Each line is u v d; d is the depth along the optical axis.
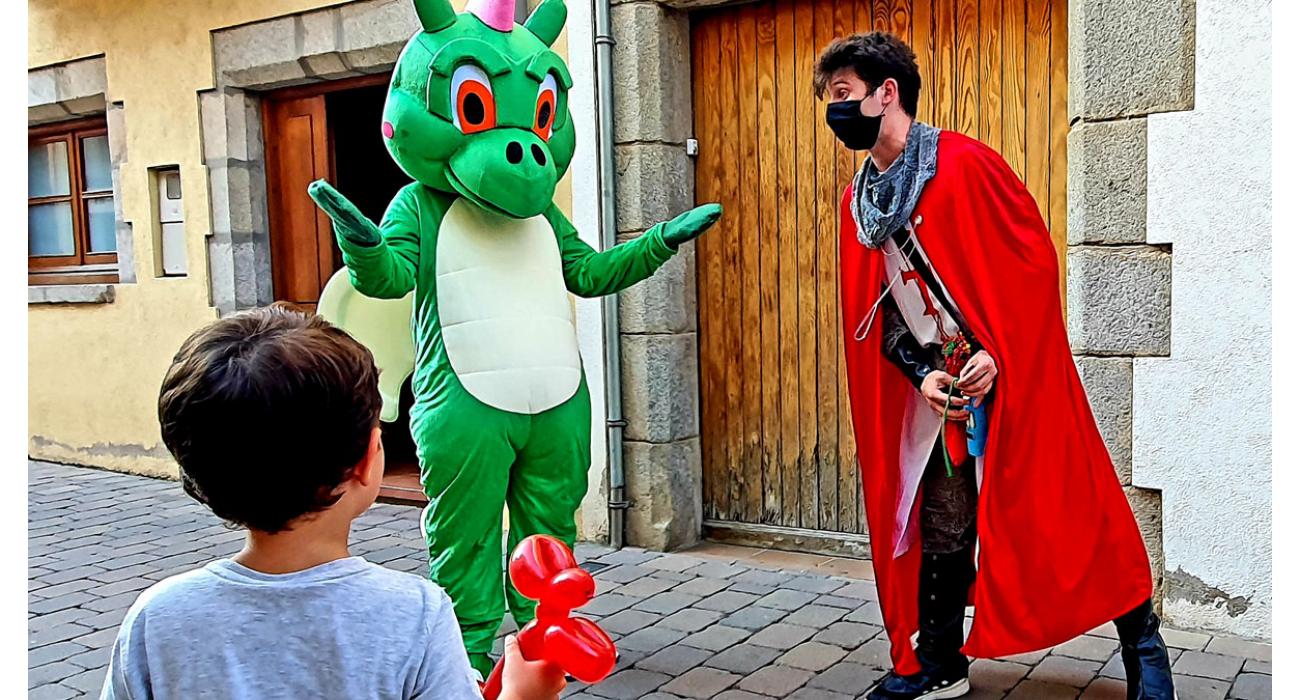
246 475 1.40
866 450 3.49
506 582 4.04
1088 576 3.15
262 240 7.04
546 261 3.63
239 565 1.48
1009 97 4.63
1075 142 4.21
